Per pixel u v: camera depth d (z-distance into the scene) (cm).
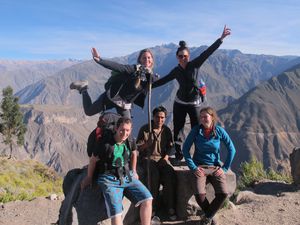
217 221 319
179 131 359
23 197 634
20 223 431
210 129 311
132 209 314
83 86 321
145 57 311
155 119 329
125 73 304
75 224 273
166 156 330
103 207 273
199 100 343
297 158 484
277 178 571
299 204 388
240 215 351
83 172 306
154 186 324
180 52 331
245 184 553
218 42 318
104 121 271
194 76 334
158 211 341
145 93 324
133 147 271
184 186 331
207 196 335
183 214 332
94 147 262
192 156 336
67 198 300
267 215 353
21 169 1828
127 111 309
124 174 262
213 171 310
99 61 295
